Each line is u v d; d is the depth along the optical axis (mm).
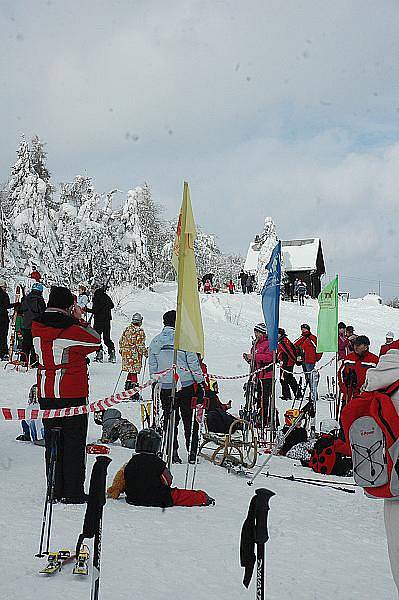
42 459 7707
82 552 4066
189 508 6051
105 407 5848
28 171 47312
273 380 11055
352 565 4660
